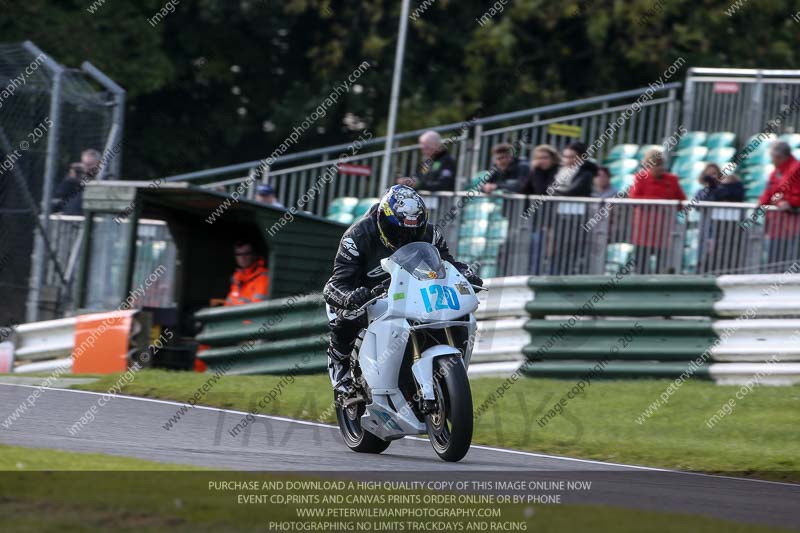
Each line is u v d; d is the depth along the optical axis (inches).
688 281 1389.0
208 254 1695.4
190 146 3102.9
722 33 2778.1
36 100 1715.1
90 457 693.9
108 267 1600.6
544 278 1460.4
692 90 2028.8
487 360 1481.3
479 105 2780.5
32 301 1695.4
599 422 1163.9
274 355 1478.8
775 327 1331.2
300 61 3144.7
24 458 663.1
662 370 1380.4
